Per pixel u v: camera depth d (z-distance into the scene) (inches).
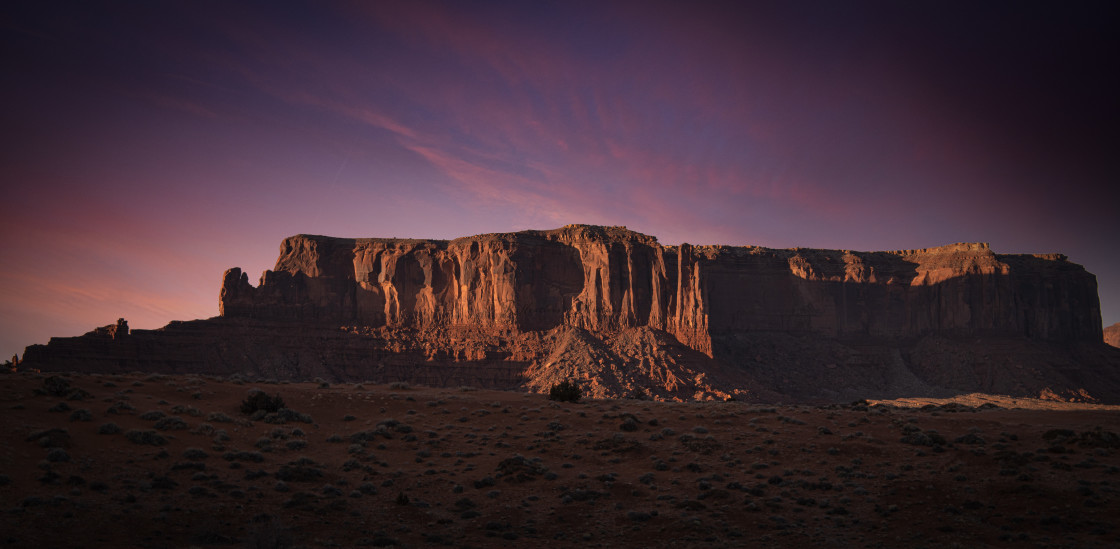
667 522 1443.2
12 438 1549.0
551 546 1320.1
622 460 1891.0
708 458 1884.8
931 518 1443.2
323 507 1445.6
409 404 2444.6
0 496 1274.6
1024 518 1408.7
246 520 1343.5
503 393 3021.7
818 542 1342.3
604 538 1364.4
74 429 1678.2
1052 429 2016.5
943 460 1787.6
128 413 1878.7
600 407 2581.2
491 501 1561.3
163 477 1471.5
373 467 1750.7
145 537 1218.0
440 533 1366.9
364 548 1258.0
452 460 1859.0
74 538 1173.7
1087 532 1339.8
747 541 1352.1
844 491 1621.6
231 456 1672.0
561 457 1910.7
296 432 1967.3
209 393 2293.3
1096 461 1711.4
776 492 1624.0
